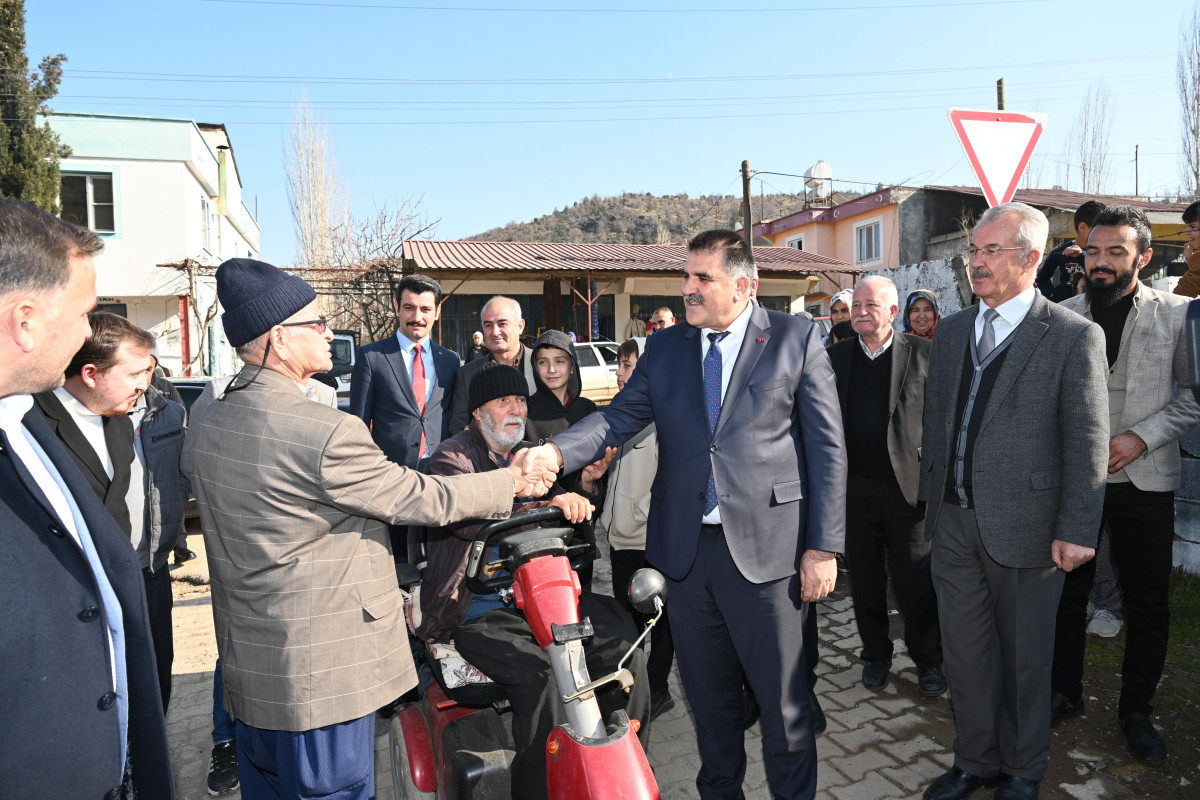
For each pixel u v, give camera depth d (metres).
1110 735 3.08
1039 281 4.93
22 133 14.80
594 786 1.62
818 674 3.84
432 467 2.74
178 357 16.94
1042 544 2.52
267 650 1.80
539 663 2.10
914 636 3.60
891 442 3.49
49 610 1.19
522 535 2.08
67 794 1.19
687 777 2.96
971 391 2.69
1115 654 3.78
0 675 1.13
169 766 1.45
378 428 4.11
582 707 1.77
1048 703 2.58
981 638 2.69
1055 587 2.57
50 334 1.19
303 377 2.00
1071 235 16.91
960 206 21.95
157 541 2.64
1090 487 2.41
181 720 3.56
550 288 16.64
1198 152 17.94
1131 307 3.02
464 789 2.08
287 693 1.79
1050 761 2.93
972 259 2.63
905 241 21.73
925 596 3.54
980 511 2.59
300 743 1.83
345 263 23.72
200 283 17.12
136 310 16.88
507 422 2.69
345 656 1.84
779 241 26.88
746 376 2.40
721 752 2.50
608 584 5.23
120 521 2.47
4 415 1.25
